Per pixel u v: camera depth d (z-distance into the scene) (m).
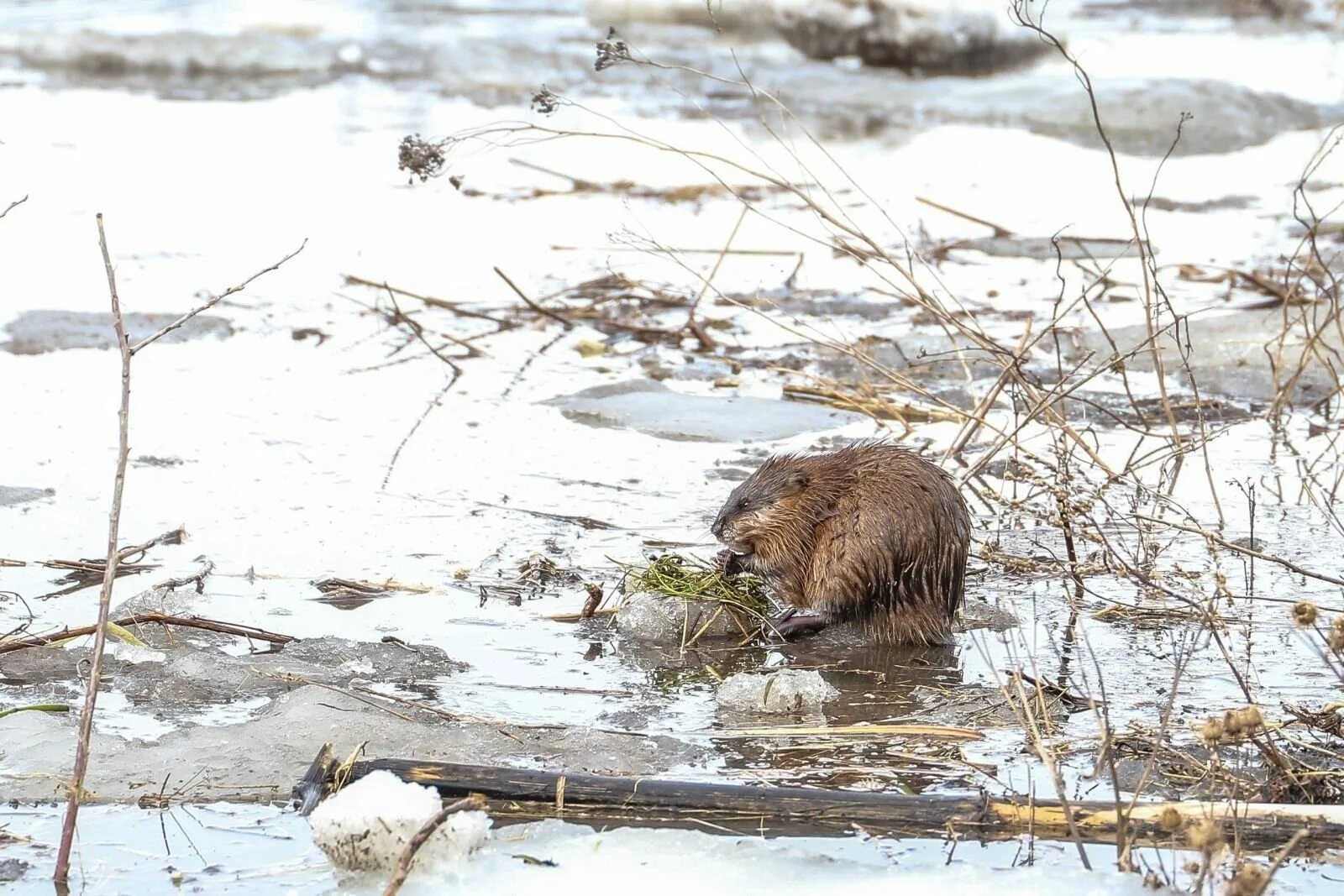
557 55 33.38
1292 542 10.57
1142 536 10.16
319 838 6.29
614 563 10.14
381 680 8.29
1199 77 31.06
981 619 9.38
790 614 9.23
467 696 8.12
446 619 9.23
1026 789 7.04
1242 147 26.55
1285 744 7.55
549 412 13.81
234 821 6.72
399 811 6.28
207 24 35.84
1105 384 14.66
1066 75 31.19
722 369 15.30
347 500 11.32
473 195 22.89
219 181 23.19
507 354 15.75
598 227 21.06
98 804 6.86
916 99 29.55
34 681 8.15
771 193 22.94
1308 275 14.07
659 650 8.91
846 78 31.50
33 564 9.87
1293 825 6.49
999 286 18.16
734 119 28.34
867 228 20.94
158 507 11.03
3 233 19.58
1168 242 20.05
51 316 16.28
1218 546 10.41
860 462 9.22
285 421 13.30
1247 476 12.02
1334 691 8.20
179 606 9.27
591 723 7.80
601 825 6.75
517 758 7.32
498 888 6.14
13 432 12.65
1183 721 7.83
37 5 37.94
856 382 14.70
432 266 19.09
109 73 33.12
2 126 26.88
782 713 8.02
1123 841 6.20
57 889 6.08
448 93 31.06
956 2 32.09
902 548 8.91
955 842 6.61
